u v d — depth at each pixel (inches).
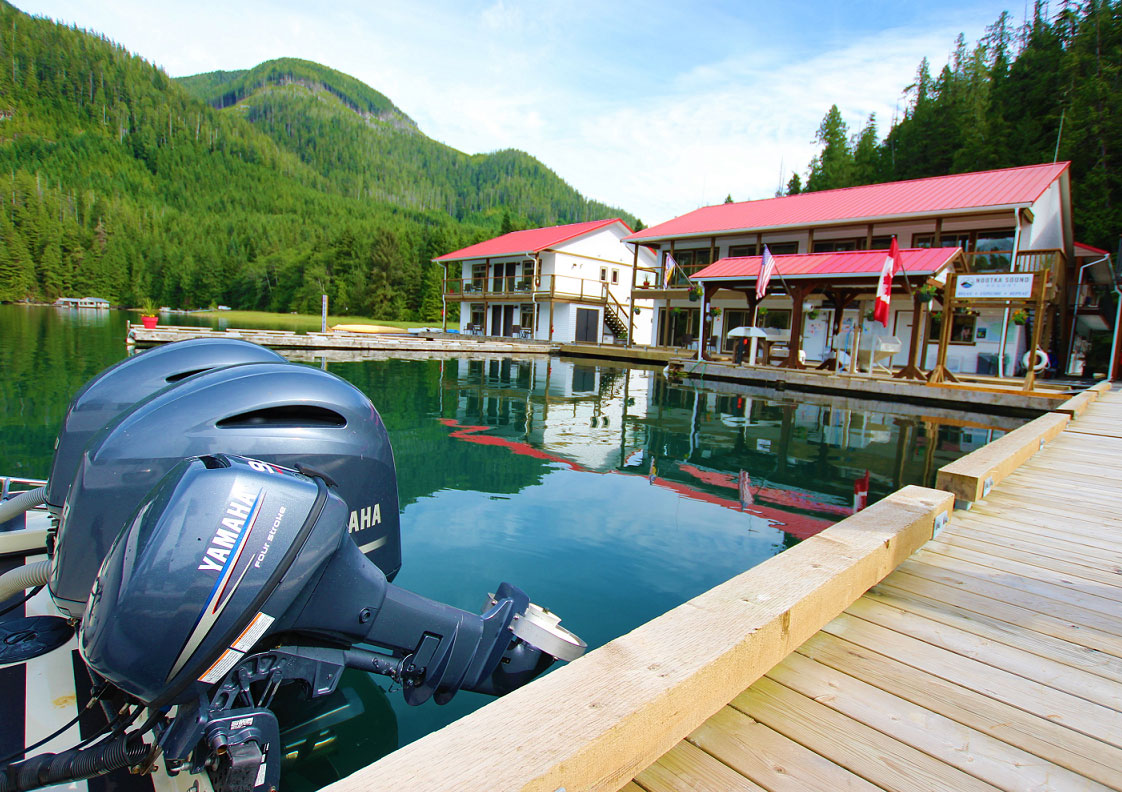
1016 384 528.7
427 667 74.1
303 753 74.6
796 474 236.8
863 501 200.7
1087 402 369.7
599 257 1222.9
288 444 79.4
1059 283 705.6
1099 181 917.8
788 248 833.5
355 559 67.4
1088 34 1092.5
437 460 236.7
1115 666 76.6
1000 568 108.9
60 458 85.4
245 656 57.4
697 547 153.3
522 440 282.4
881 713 64.2
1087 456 219.3
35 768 51.8
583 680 53.4
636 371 688.4
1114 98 938.1
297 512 59.0
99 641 51.4
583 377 606.5
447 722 83.4
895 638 81.4
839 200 850.8
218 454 63.1
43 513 117.8
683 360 680.4
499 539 153.0
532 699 49.9
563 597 121.6
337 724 81.0
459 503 183.2
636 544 153.9
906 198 754.8
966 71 1704.0
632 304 999.6
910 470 248.8
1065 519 140.3
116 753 51.4
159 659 51.1
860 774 54.5
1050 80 1101.1
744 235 860.6
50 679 71.4
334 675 66.2
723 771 53.4
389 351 799.7
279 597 56.6
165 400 75.0
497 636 80.4
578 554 145.3
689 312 951.0
